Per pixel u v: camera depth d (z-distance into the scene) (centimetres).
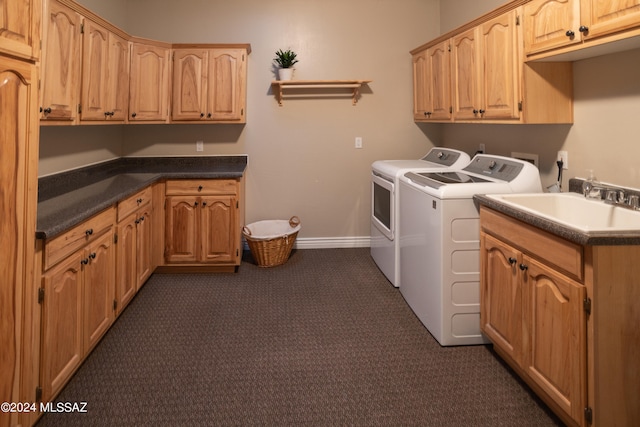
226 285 329
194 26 393
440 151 359
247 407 182
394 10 412
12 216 135
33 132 144
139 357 222
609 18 167
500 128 319
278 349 232
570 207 211
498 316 207
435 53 346
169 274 354
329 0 405
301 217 426
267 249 367
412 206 280
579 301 146
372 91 418
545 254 166
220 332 251
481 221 223
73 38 237
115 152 383
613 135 207
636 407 145
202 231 346
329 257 402
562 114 233
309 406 183
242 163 411
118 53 311
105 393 190
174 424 171
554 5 200
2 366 133
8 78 129
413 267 279
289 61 387
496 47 251
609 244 139
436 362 219
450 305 233
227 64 361
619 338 143
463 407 181
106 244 229
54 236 168
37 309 160
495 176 258
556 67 230
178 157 402
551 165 258
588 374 145
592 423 144
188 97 359
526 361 182
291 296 308
